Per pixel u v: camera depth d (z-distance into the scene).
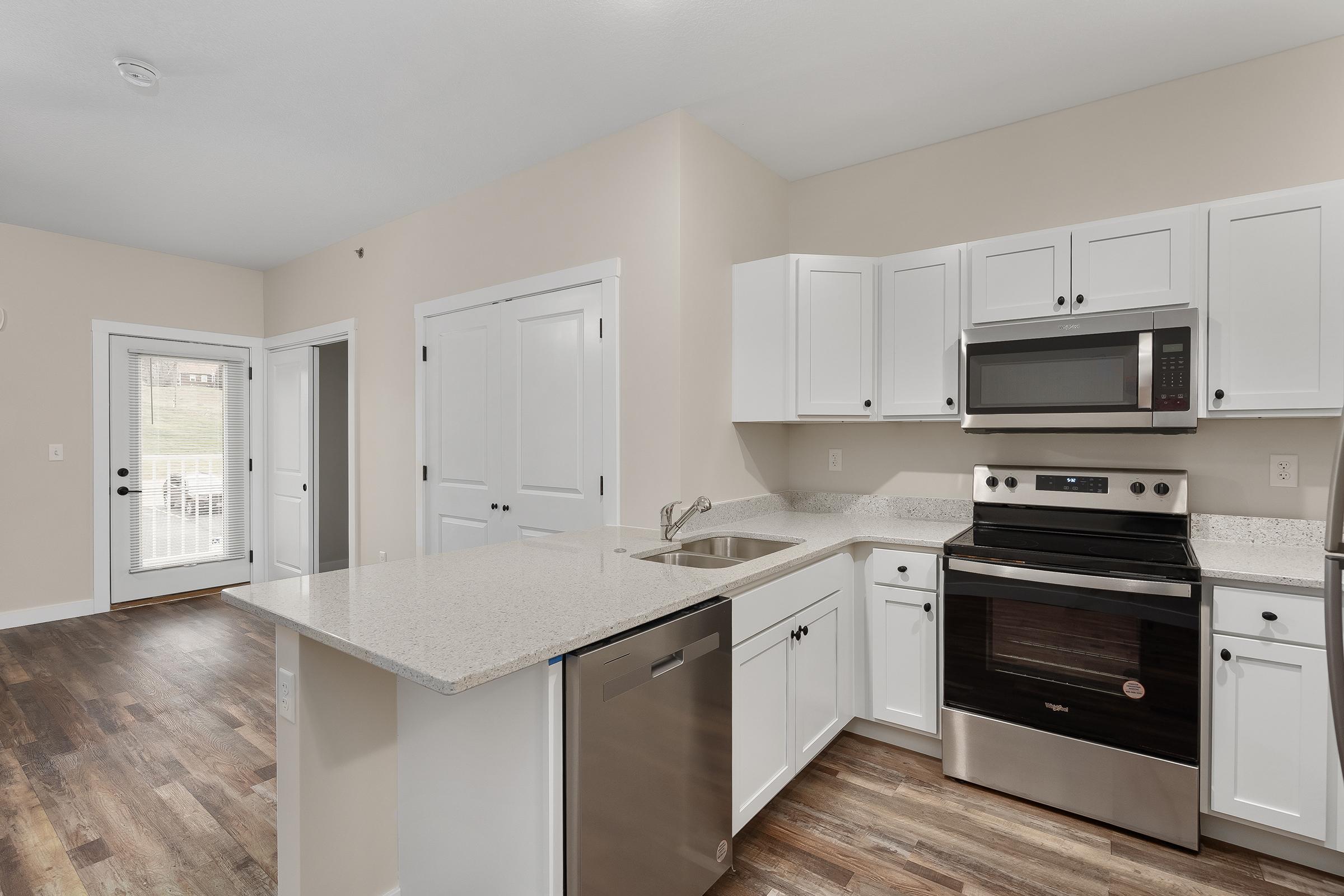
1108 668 1.97
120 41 2.17
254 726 2.63
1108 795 1.97
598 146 2.86
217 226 4.02
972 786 2.22
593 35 2.15
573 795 1.25
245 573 5.10
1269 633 1.78
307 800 1.44
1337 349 1.88
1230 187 2.29
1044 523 2.53
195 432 4.82
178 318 4.70
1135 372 2.13
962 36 2.15
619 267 2.76
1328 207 1.89
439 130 2.78
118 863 1.81
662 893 1.47
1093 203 2.55
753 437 3.04
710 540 2.57
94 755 2.40
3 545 4.00
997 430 2.39
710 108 2.60
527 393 3.15
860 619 2.51
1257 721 1.79
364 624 1.34
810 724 2.17
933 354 2.55
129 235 4.22
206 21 2.08
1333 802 1.70
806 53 2.25
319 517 4.76
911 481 2.96
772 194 3.20
